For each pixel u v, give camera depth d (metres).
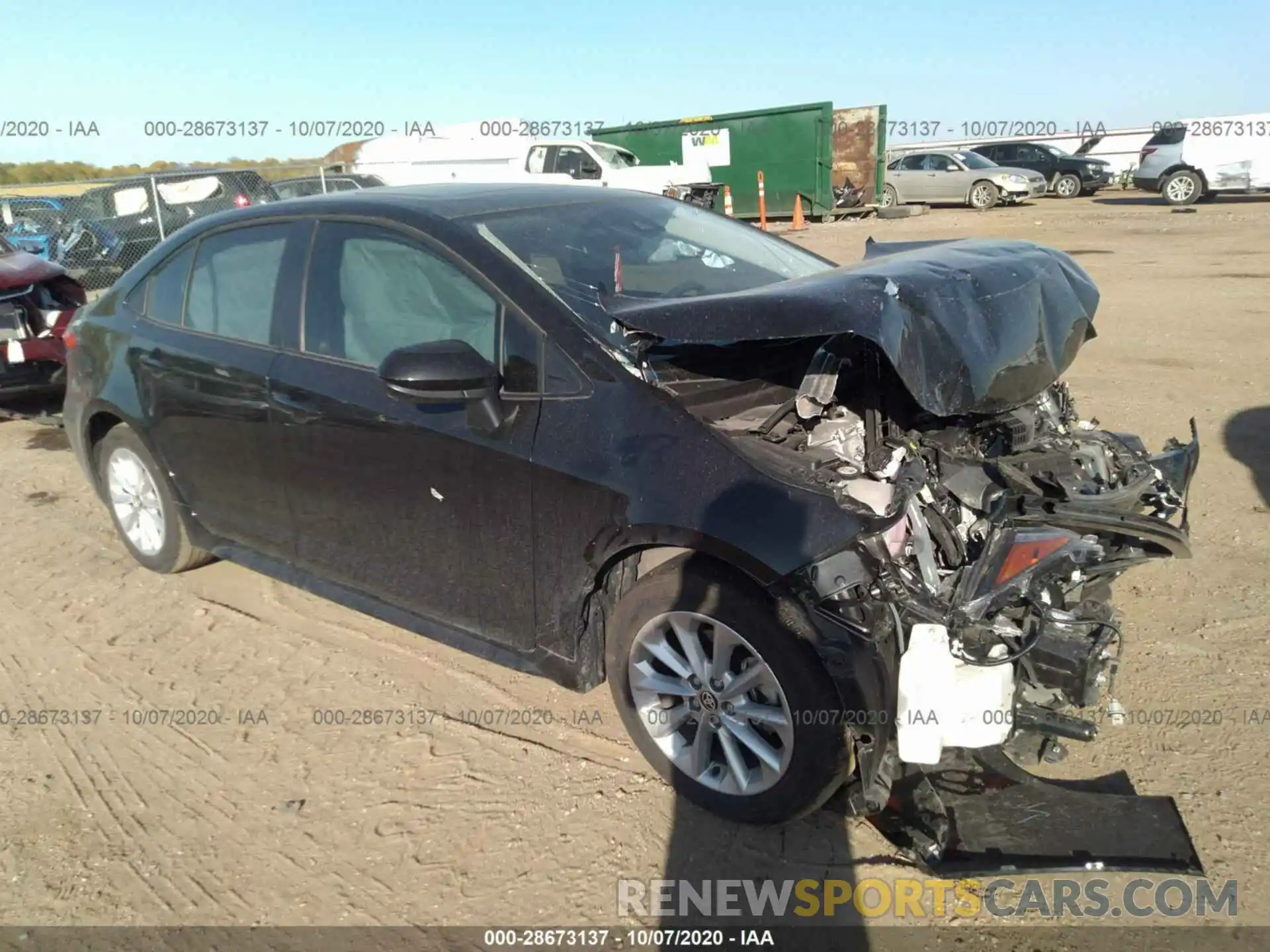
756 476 2.70
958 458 3.20
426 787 3.16
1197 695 3.39
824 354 3.07
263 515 3.98
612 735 3.38
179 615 4.40
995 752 2.98
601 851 2.85
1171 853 2.67
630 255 3.55
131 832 3.02
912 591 2.62
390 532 3.49
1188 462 3.51
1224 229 16.17
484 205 3.61
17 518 5.65
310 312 3.67
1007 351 3.01
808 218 24.11
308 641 4.12
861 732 2.57
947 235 18.00
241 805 3.12
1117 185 28.88
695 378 3.14
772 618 2.63
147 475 4.57
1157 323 9.12
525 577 3.14
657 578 2.90
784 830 2.89
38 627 4.33
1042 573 2.62
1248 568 4.26
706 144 24.59
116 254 12.96
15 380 6.97
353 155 20.94
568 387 3.00
